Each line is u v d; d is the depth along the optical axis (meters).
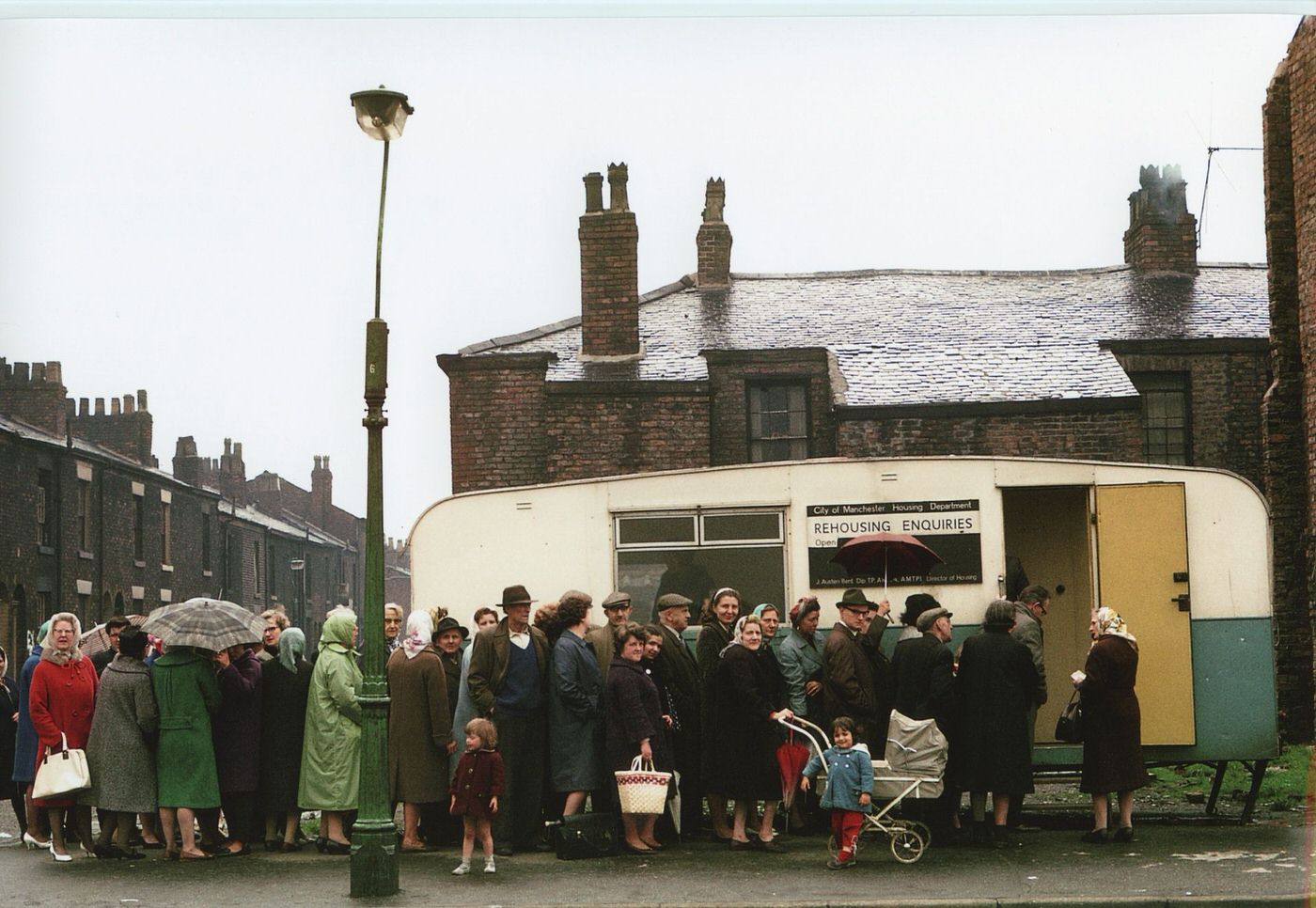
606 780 12.21
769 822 11.97
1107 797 12.43
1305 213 18.91
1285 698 19.91
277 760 12.38
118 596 42.91
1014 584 14.10
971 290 29.31
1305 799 15.10
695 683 12.79
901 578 13.89
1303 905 9.56
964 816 14.01
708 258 29.97
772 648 13.18
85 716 12.16
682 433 25.25
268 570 59.38
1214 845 11.98
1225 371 25.70
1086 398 24.09
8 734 13.60
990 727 11.94
